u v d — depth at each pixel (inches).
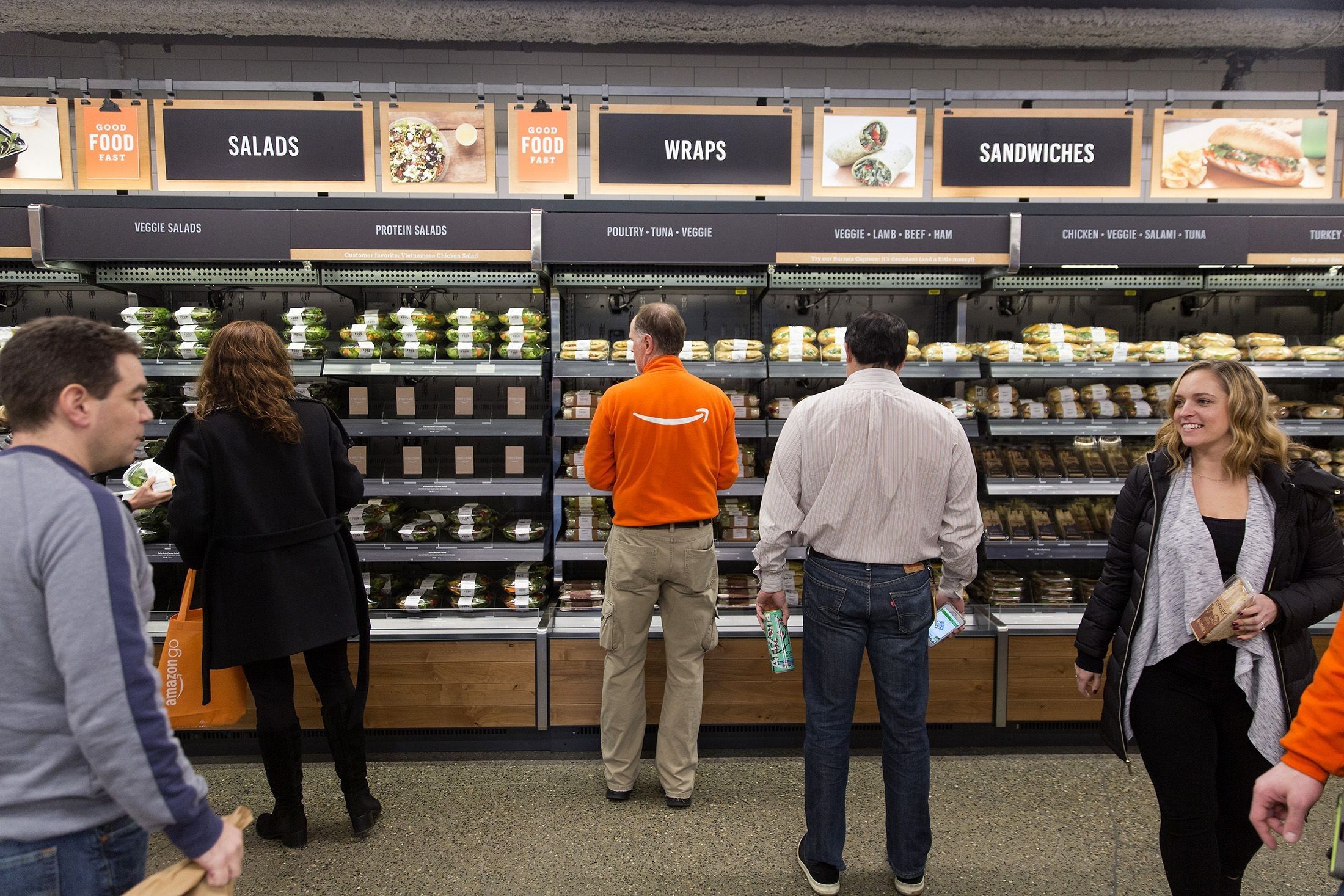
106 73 149.6
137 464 86.0
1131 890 83.8
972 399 133.8
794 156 122.3
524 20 138.0
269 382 83.4
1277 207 123.2
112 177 118.6
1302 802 44.2
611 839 93.7
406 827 96.3
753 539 128.3
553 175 122.6
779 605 84.8
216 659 84.1
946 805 101.7
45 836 40.6
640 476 96.4
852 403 78.7
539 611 124.5
